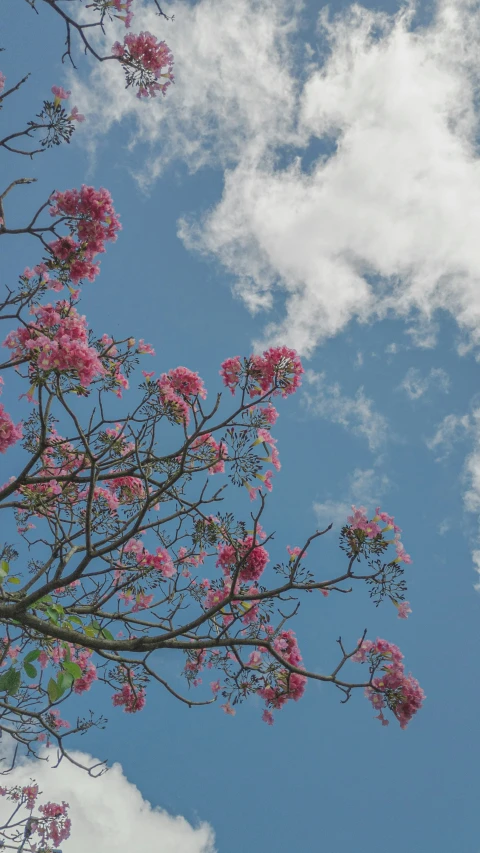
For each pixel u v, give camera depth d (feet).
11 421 17.75
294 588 16.11
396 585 16.05
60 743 17.56
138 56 17.33
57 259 18.01
